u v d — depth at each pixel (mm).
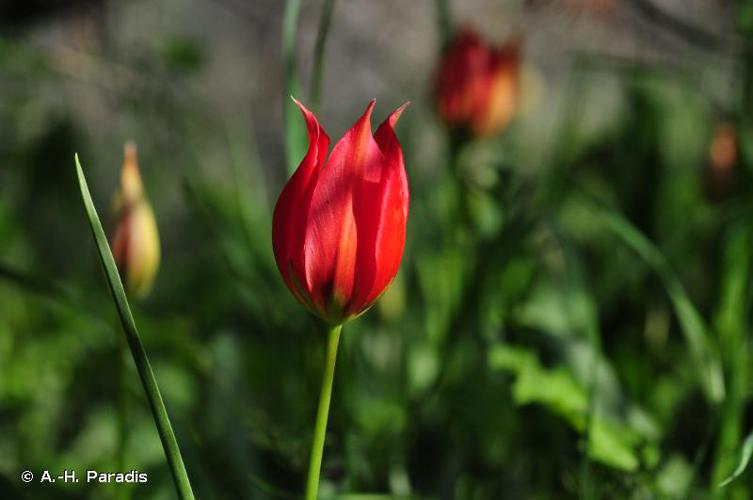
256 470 757
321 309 616
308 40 1461
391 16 1466
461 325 792
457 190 857
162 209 1298
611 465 719
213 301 979
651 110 925
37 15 1121
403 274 910
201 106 1172
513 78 860
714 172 864
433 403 837
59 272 1102
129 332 604
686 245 887
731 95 912
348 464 749
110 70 1112
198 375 834
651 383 852
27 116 1194
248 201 964
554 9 1088
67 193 1167
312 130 607
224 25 1787
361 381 844
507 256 812
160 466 767
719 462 723
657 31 1063
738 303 785
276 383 854
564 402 738
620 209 908
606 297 892
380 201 606
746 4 810
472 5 1457
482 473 809
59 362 893
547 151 984
